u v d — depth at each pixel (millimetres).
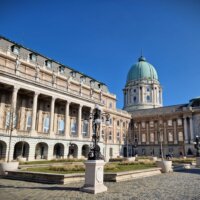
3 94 40125
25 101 44062
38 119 45875
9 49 40438
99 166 13016
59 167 21766
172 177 20906
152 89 99562
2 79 36125
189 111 69625
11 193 12250
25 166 26953
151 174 23047
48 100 48312
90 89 59438
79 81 56188
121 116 75562
